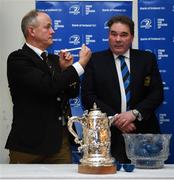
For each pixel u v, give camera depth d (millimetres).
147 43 3449
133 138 1837
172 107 3445
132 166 1672
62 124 2625
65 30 3469
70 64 2666
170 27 3447
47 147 2521
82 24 3471
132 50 3043
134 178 1516
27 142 2537
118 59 2971
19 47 3484
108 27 3219
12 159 2613
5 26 3482
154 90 2930
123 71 2934
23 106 2596
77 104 3395
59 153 2594
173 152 3395
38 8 3463
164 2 3447
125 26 2932
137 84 2910
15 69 2572
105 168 1599
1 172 1651
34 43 2746
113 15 3461
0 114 3469
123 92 2898
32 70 2527
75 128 2629
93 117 1684
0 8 3484
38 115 2566
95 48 3473
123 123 2744
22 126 2568
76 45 3475
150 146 1814
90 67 2963
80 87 3033
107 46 3467
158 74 3008
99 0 3471
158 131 2977
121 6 3463
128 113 2775
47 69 2648
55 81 2475
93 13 3471
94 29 3473
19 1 3482
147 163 1809
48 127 2555
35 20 2736
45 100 2586
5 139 3463
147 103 2838
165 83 3451
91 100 2865
